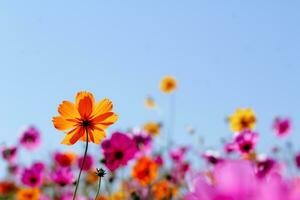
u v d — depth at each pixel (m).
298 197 0.28
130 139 2.48
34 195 4.25
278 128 5.15
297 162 4.46
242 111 4.34
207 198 0.29
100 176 1.92
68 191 4.08
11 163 5.27
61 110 1.60
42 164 4.35
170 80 6.72
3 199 4.93
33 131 5.29
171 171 4.68
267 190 0.28
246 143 3.22
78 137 1.62
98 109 1.62
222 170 0.30
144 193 4.01
